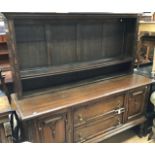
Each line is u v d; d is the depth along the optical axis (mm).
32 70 1548
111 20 1826
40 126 1333
